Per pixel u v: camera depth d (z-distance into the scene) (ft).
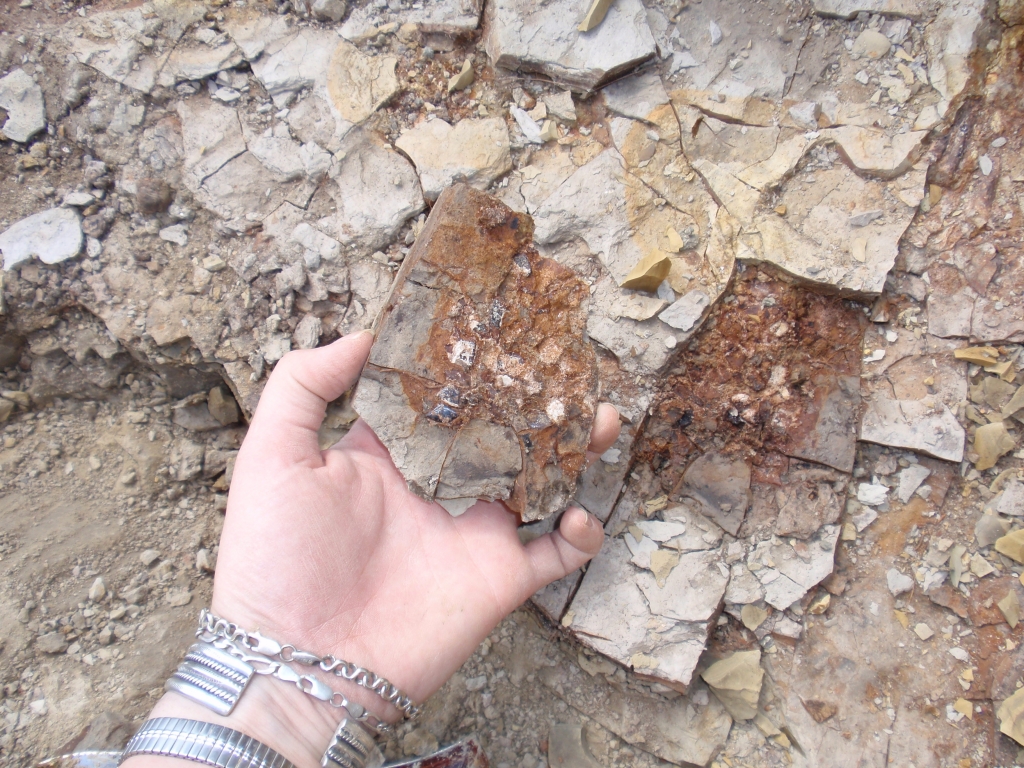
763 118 0.90
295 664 0.67
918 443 0.85
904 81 0.89
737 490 0.87
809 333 0.88
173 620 0.90
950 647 0.84
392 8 0.94
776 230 0.87
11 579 0.87
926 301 0.87
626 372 0.88
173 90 0.93
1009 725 0.79
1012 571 0.83
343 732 0.67
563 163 0.91
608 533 0.88
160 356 0.93
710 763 0.86
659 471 0.90
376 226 0.90
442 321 0.75
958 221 0.87
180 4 0.94
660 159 0.90
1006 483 0.84
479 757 0.83
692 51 0.91
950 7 0.88
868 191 0.88
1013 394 0.84
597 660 0.89
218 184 0.91
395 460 0.73
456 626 0.74
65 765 0.73
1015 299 0.85
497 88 0.93
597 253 0.89
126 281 0.92
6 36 0.92
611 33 0.88
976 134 0.88
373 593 0.72
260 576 0.68
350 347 0.73
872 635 0.85
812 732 0.84
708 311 0.87
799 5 0.91
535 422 0.75
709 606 0.84
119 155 0.91
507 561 0.76
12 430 0.95
